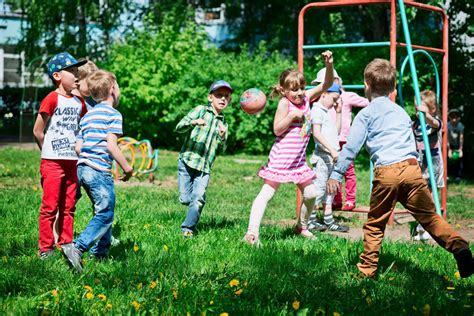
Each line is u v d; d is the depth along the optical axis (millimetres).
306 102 6078
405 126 4727
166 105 19500
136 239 5855
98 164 4824
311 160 7328
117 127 4820
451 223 8367
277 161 5965
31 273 4477
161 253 5109
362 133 4730
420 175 4613
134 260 4879
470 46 15648
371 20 20656
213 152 6320
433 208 4633
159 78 19406
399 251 5668
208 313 3635
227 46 26594
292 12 23969
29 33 25031
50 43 24750
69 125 5219
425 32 16062
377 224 4746
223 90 6383
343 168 4746
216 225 6922
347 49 18359
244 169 14305
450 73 15414
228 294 4016
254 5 25172
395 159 4617
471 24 14836
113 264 4816
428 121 7004
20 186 10094
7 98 29922
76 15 24797
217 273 4527
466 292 4359
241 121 18812
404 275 4832
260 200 5953
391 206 4691
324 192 7273
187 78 19203
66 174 5289
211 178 12500
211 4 26094
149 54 19641
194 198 6223
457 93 15477
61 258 4906
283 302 3988
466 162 15344
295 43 23594
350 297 4094
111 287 4203
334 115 7324
